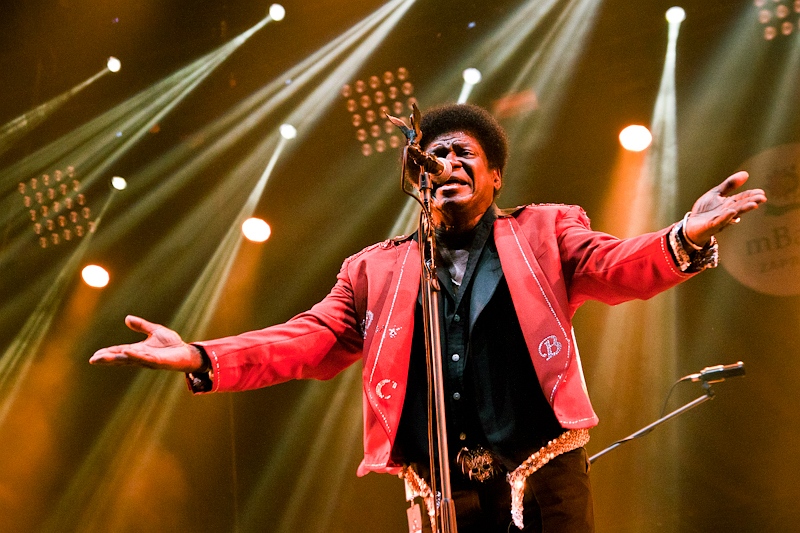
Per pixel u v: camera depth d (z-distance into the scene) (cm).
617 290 182
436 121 245
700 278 621
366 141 681
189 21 642
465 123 242
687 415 599
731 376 378
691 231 160
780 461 567
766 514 560
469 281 203
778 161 600
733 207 154
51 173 692
